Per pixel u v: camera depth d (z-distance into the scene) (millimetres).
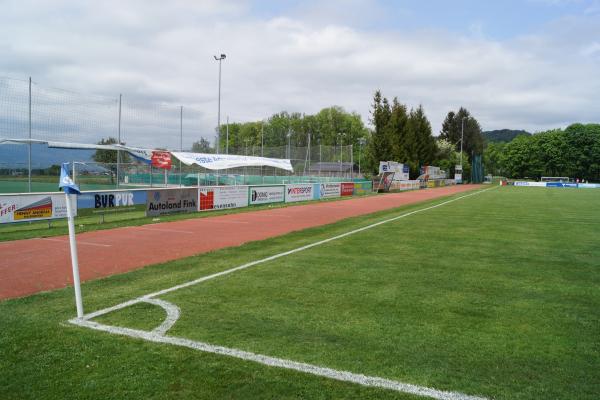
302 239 11961
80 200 14992
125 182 34188
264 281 7230
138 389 3615
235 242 11516
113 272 8016
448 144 80500
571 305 6059
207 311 5641
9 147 22328
